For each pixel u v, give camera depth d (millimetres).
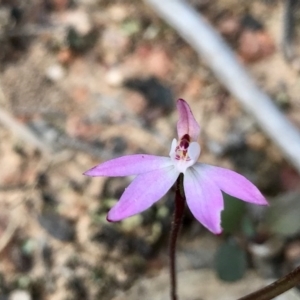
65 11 257
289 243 187
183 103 100
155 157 98
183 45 246
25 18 252
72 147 213
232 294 176
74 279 182
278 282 104
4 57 240
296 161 202
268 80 235
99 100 229
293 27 249
